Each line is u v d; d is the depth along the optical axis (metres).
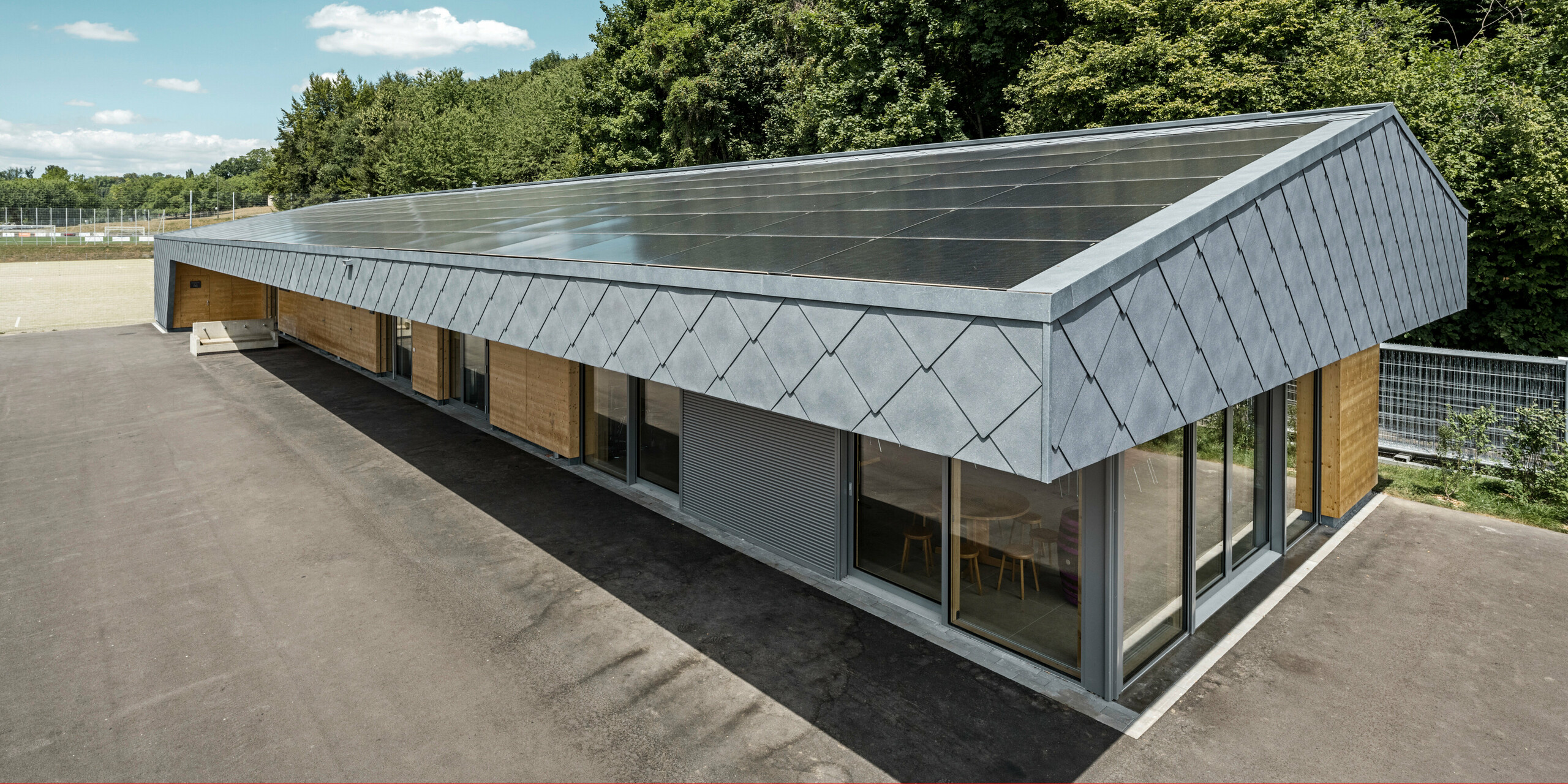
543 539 11.02
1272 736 6.58
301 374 23.05
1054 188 8.30
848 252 6.65
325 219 22.64
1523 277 17.27
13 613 9.00
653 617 8.80
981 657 7.91
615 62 49.31
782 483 10.28
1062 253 5.29
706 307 6.59
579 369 14.32
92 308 39.78
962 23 26.98
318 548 10.73
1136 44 19.61
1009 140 14.48
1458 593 9.05
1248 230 6.33
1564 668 7.48
